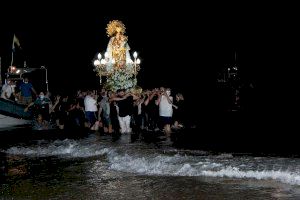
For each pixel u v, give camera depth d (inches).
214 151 443.2
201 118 843.4
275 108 899.4
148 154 429.4
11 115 805.2
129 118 669.3
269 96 967.0
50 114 804.0
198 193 283.4
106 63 923.4
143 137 593.6
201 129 680.4
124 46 976.3
